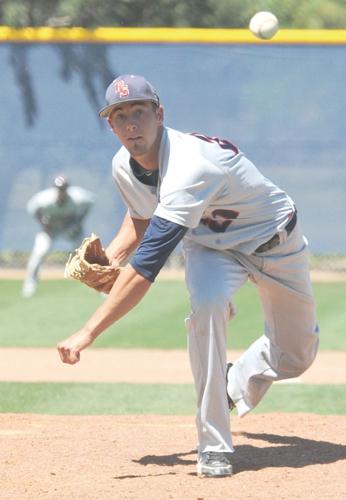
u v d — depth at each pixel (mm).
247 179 16797
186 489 16422
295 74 59000
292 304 18250
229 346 38500
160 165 16344
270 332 18969
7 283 56656
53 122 59781
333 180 59031
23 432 21781
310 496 15922
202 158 16219
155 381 31969
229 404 19984
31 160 59938
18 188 60000
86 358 36625
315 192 59188
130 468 18078
